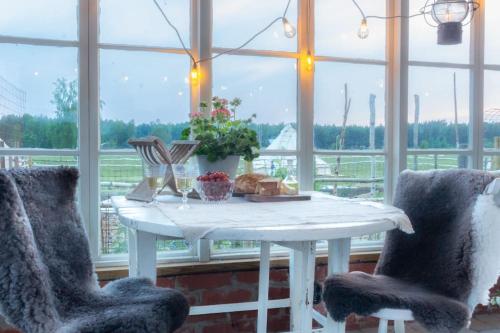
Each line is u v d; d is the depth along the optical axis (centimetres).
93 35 233
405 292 155
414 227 181
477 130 289
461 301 151
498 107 296
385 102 277
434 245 171
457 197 169
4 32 222
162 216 144
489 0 292
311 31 262
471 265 152
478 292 151
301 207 168
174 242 243
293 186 203
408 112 275
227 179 184
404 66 271
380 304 145
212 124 215
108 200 237
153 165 195
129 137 241
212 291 240
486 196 154
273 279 248
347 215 148
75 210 149
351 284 157
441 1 240
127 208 163
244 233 124
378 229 137
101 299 135
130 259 189
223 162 209
